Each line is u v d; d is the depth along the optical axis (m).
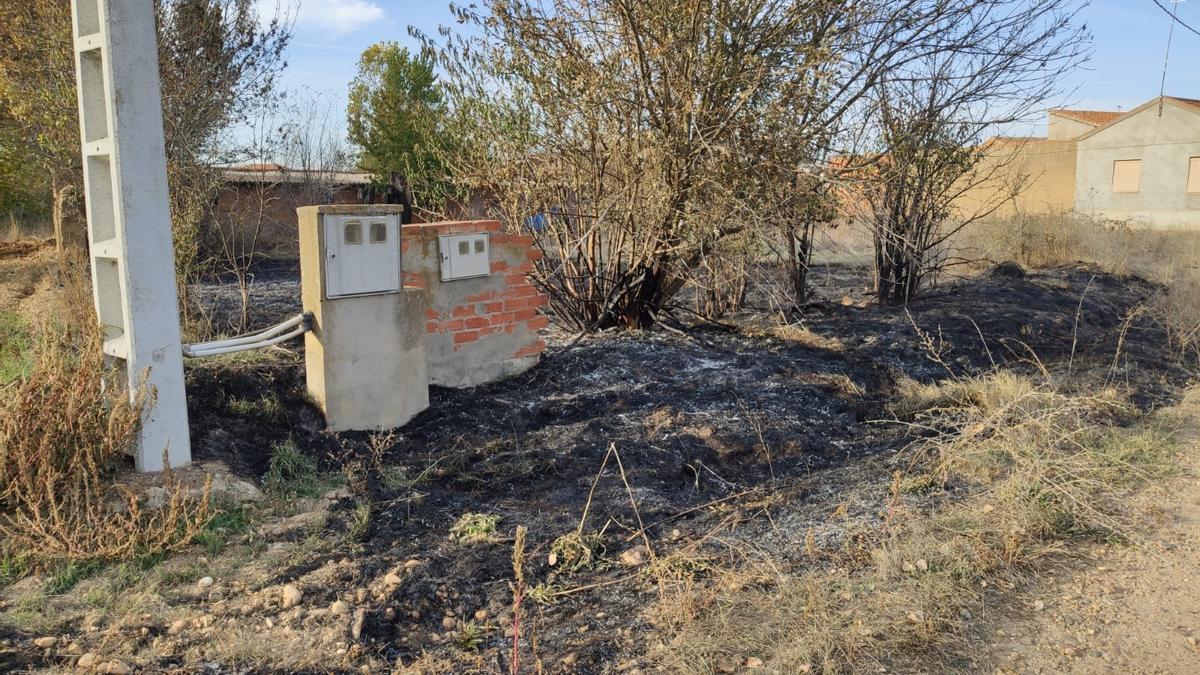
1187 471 5.62
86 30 4.39
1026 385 7.14
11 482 3.86
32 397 4.12
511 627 3.48
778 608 3.60
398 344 5.66
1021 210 16.06
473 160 8.53
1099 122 37.94
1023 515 4.60
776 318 9.85
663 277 8.62
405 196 19.80
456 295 6.38
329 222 5.20
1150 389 7.82
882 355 8.24
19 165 15.05
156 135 4.34
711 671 3.17
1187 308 10.55
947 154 10.52
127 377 4.50
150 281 4.36
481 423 5.83
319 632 3.25
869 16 8.11
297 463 4.88
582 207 8.37
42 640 3.08
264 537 4.04
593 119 7.80
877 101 9.38
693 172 7.67
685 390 6.62
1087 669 3.32
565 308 8.69
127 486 4.21
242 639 3.18
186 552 3.86
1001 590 3.96
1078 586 4.04
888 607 3.66
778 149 7.73
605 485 5.00
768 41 7.70
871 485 5.21
